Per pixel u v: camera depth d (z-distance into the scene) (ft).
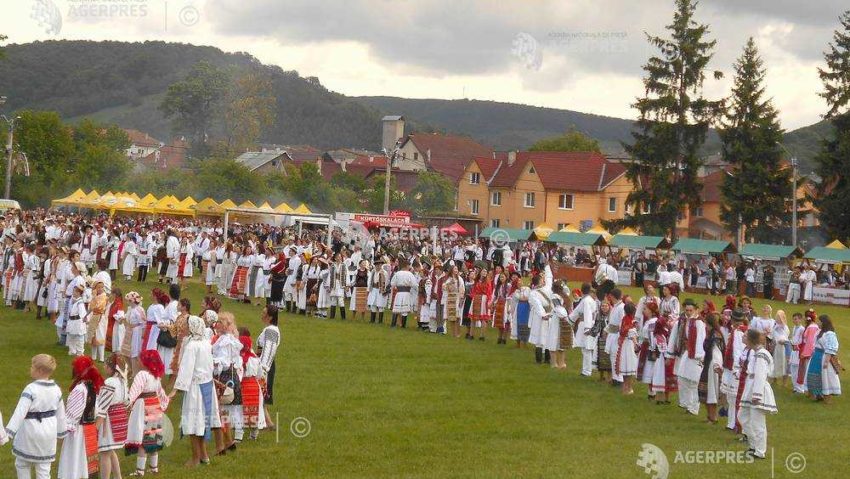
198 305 102.27
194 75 478.18
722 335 61.93
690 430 58.65
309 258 105.50
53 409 37.35
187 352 44.65
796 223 203.62
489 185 305.32
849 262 171.53
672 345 65.41
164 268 122.31
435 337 93.15
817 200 214.28
